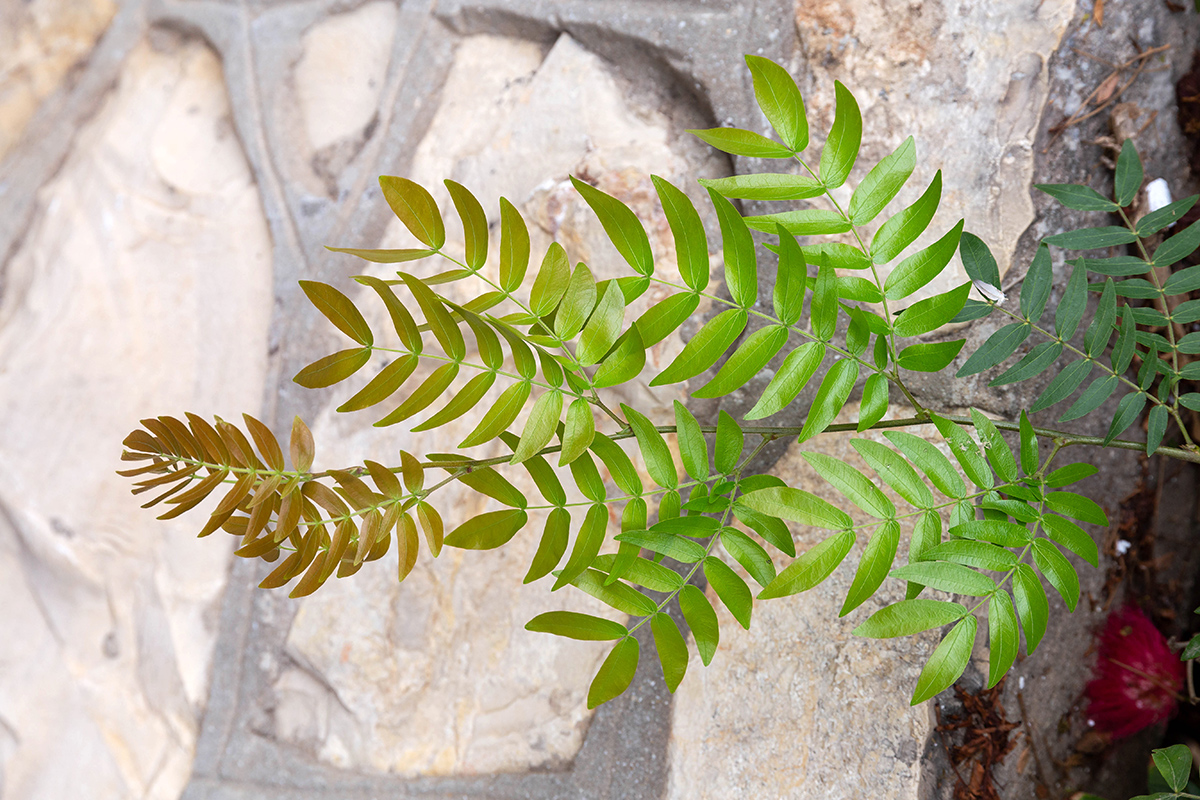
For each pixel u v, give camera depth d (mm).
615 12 696
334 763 707
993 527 496
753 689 620
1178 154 633
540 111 722
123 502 873
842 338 641
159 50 976
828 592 616
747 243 486
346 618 720
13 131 1036
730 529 504
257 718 744
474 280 725
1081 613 642
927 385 623
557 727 665
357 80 842
